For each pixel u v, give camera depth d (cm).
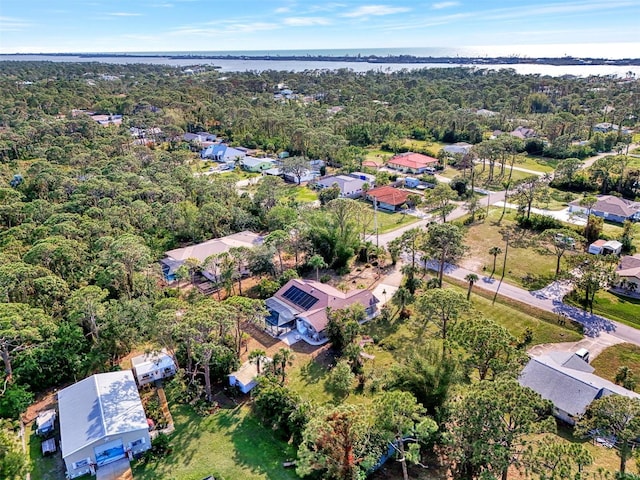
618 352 4903
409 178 11438
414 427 3197
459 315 5009
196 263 6562
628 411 2891
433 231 6222
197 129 17850
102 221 7106
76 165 11112
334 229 6994
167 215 7781
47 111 18712
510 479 3319
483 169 12050
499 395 2880
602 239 7550
